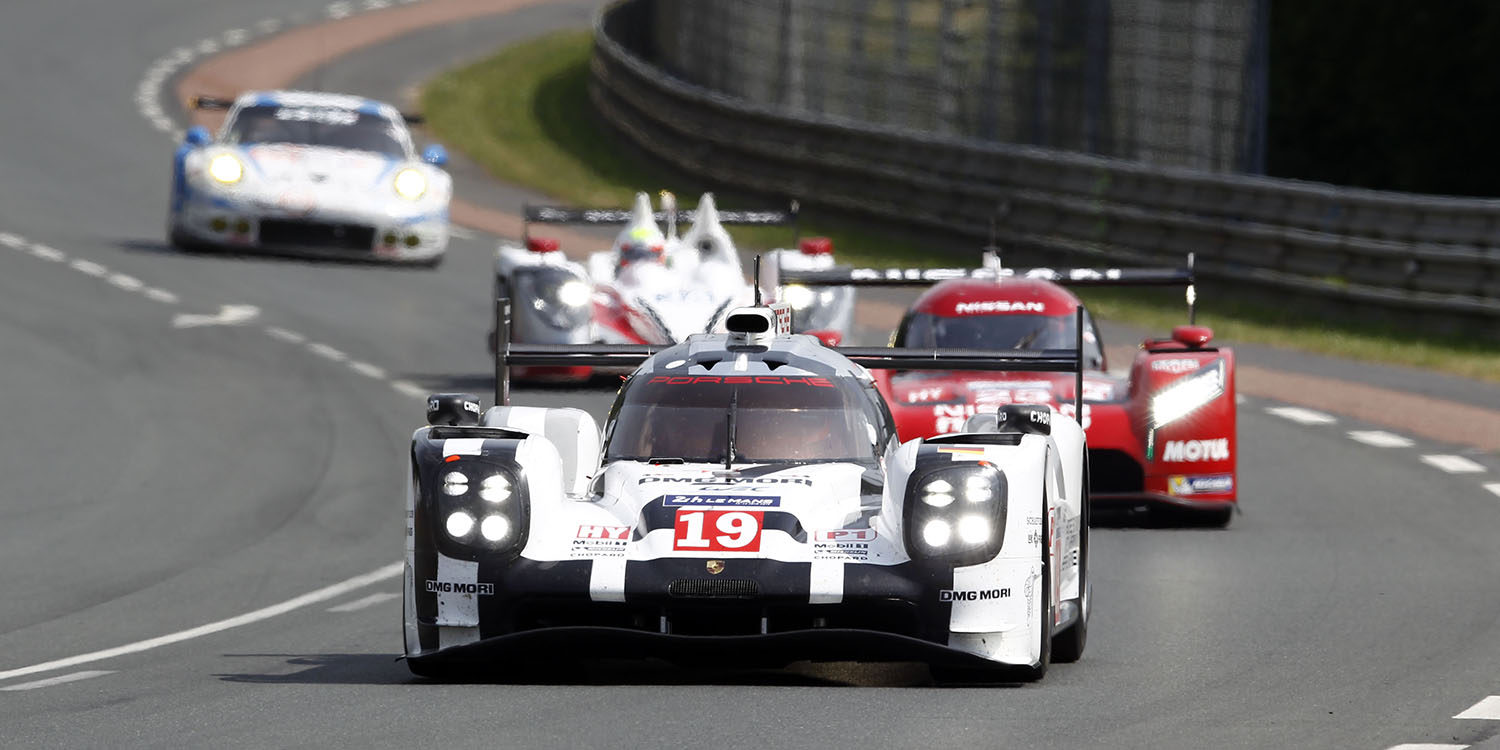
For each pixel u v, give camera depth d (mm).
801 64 128250
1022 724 22266
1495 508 44250
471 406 27203
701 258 57031
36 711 23688
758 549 24156
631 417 28297
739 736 21406
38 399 57844
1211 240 84062
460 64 166750
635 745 20969
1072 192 91188
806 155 108875
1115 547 39969
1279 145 129875
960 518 24062
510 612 24266
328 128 84812
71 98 135375
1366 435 55281
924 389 43062
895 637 23531
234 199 81188
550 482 25078
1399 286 75812
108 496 45875
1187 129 101688
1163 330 76750
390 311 74062
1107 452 41906
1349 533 41281
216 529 42281
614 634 23641
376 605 34062
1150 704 23766
